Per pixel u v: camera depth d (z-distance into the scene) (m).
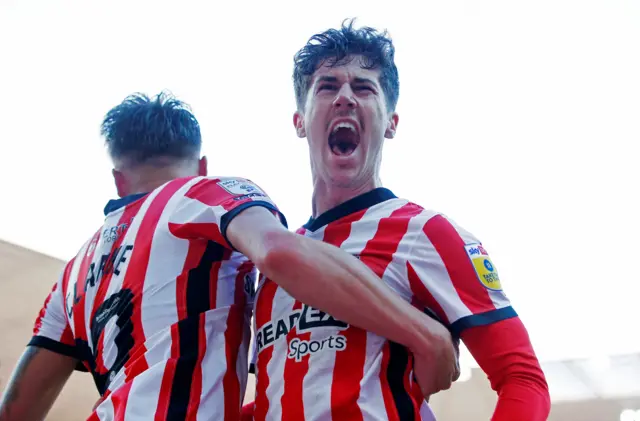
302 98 1.63
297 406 1.12
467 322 1.17
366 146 1.52
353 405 1.10
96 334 1.26
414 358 1.13
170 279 1.20
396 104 1.66
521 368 1.14
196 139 1.57
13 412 1.45
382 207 1.37
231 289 1.26
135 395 1.10
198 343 1.16
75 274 1.42
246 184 1.28
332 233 1.34
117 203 1.42
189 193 1.27
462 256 1.23
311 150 1.56
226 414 1.15
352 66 1.56
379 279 1.12
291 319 1.22
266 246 1.07
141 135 1.50
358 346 1.15
